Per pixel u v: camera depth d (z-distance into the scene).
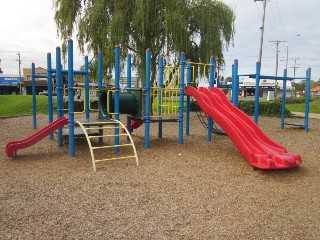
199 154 7.61
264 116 20.30
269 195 4.85
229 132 7.10
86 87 8.73
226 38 17.73
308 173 6.14
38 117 16.94
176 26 15.55
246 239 3.42
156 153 7.69
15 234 3.44
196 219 3.91
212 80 9.40
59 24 16.81
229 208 4.28
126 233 3.50
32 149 8.12
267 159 6.02
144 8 15.21
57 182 5.31
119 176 5.71
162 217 3.94
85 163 6.66
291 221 3.90
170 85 9.74
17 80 58.47
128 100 8.44
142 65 16.81
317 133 11.84
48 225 3.67
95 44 16.19
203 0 17.09
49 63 9.18
